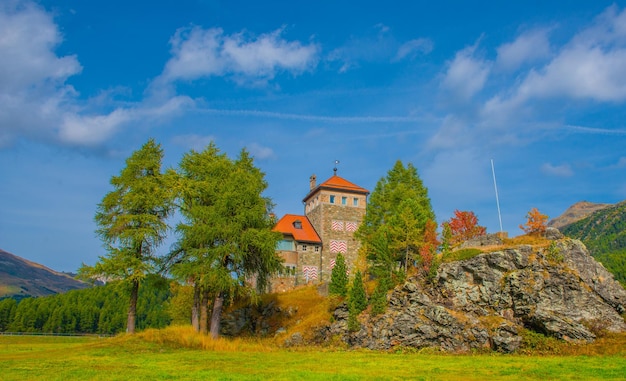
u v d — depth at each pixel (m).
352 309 39.75
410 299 38.91
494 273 38.25
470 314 36.84
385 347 36.22
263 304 51.09
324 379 19.23
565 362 26.36
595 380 19.62
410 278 41.53
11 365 22.78
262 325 48.25
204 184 37.75
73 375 19.58
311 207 70.69
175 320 55.81
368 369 23.12
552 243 38.59
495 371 22.50
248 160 41.72
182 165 39.41
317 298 50.12
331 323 41.94
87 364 23.38
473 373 21.88
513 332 34.16
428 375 21.06
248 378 19.14
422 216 47.00
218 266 35.62
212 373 20.50
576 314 34.53
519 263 37.97
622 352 30.44
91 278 35.44
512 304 36.38
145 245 36.78
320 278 64.00
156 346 31.16
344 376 20.14
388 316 38.50
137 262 34.81
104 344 31.95
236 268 37.53
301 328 43.25
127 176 36.88
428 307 37.53
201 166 39.19
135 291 36.34
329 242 65.88
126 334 35.22
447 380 19.66
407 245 45.03
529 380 19.89
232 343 33.81
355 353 33.16
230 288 36.09
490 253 39.34
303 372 21.30
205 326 37.69
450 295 38.72
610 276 37.72
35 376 19.19
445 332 35.34
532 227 43.47
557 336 33.22
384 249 44.81
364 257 48.75
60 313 116.12
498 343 33.56
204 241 36.28
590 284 36.62
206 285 34.94
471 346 34.25
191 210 36.59
